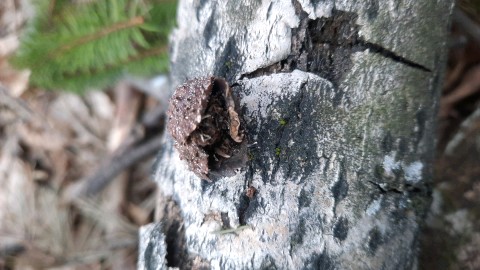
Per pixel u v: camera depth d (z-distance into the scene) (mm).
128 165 206
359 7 107
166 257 113
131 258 197
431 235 144
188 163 105
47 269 195
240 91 112
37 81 173
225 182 109
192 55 126
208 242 109
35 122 219
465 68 162
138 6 159
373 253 105
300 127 106
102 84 184
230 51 116
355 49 108
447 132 160
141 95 213
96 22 158
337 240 103
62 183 212
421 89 113
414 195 112
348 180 105
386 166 109
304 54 109
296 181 105
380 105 108
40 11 162
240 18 116
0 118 218
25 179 210
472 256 143
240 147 106
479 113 156
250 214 106
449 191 150
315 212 104
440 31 114
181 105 103
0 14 214
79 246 201
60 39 158
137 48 170
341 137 106
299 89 108
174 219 118
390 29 108
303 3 108
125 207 208
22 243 198
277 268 103
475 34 154
